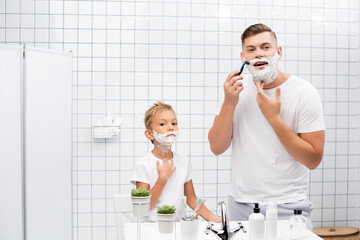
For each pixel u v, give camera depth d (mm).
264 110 1831
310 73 3078
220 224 1705
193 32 2988
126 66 2953
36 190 2303
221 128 1912
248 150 1907
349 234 2848
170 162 2037
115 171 2959
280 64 3055
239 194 1939
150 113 2078
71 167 2529
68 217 2520
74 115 2932
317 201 3109
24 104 2229
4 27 2887
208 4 2994
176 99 2988
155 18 2965
